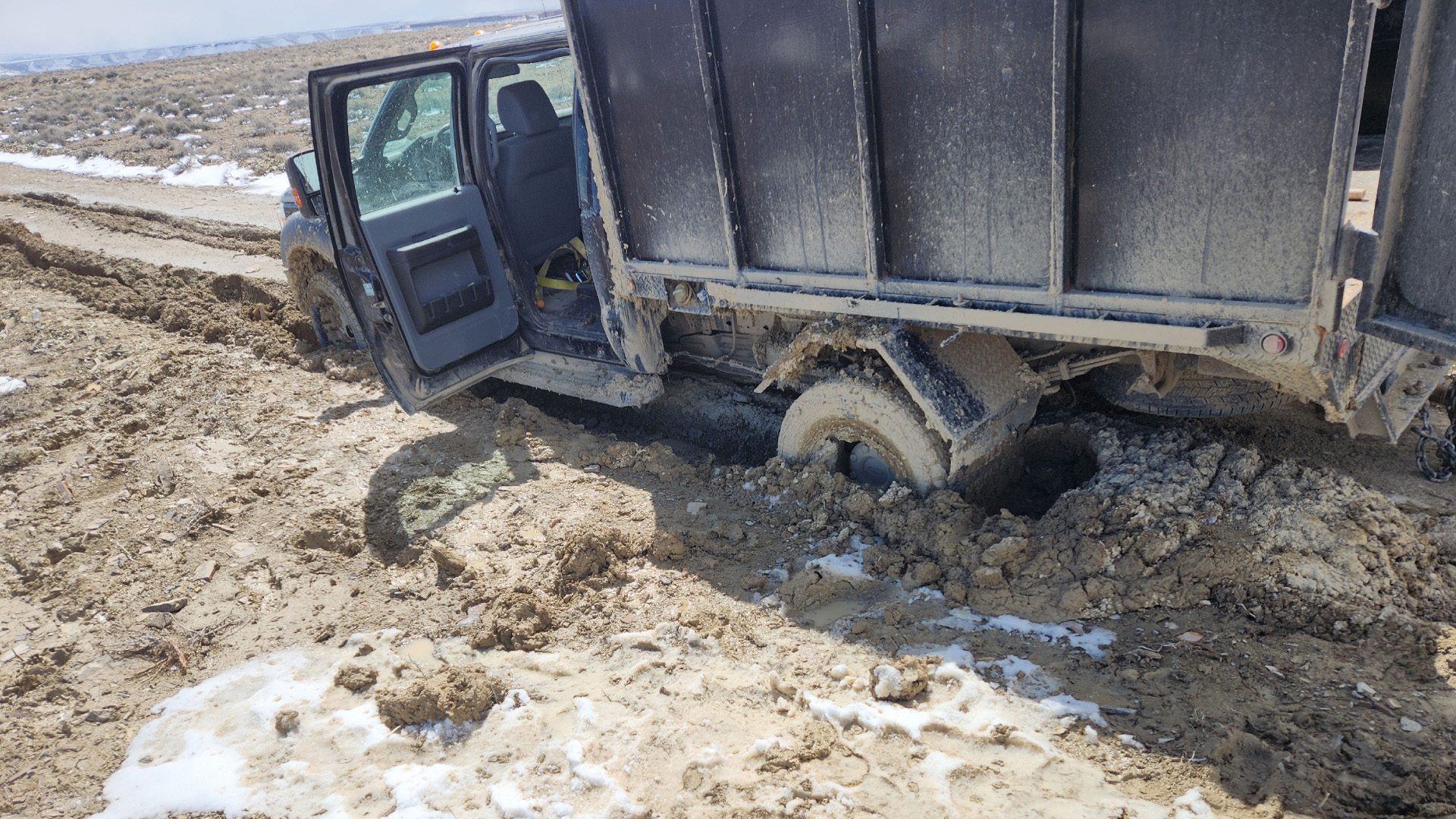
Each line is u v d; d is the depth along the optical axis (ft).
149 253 35.58
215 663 13.48
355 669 12.66
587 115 14.78
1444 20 8.04
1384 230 8.87
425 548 15.64
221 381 23.61
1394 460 14.49
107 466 19.52
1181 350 10.47
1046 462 15.84
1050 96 10.24
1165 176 9.96
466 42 18.15
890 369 14.24
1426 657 10.64
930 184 11.77
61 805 11.22
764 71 12.53
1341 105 8.60
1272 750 9.70
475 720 11.75
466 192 18.22
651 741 10.91
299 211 23.73
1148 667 11.05
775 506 15.61
